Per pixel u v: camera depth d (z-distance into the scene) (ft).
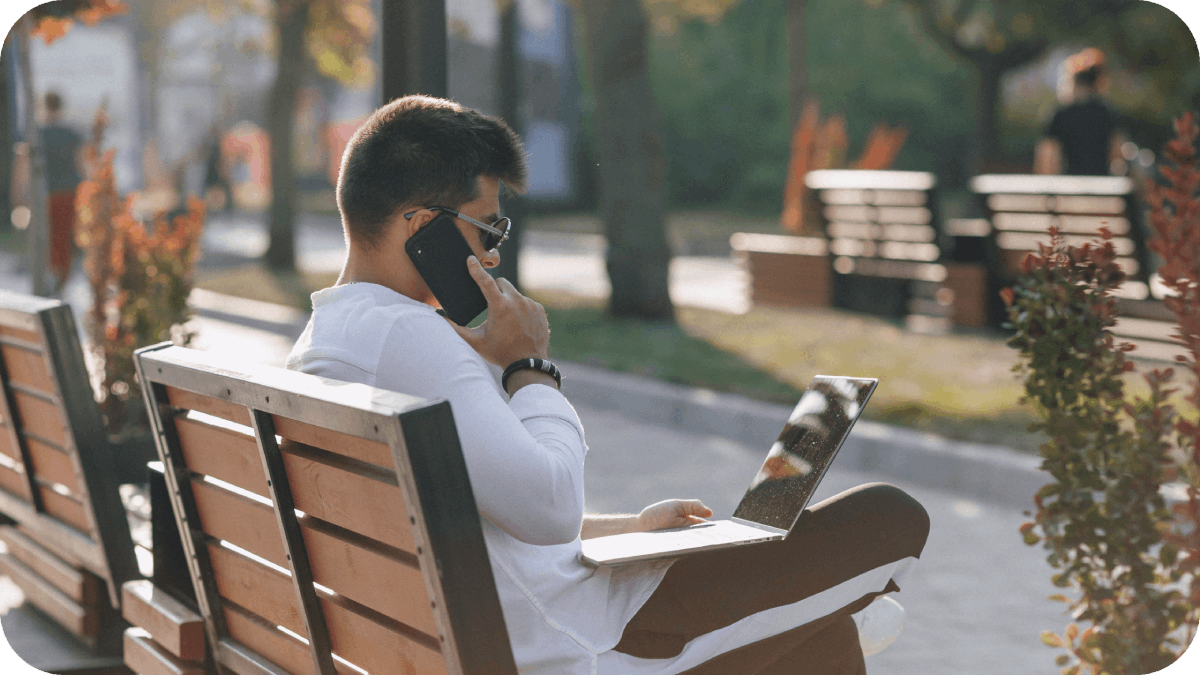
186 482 9.39
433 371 7.52
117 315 20.18
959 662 14.73
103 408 19.72
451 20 85.05
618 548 8.04
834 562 8.65
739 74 136.98
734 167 135.85
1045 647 15.21
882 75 138.10
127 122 113.91
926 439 24.09
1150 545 10.75
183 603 10.46
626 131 43.06
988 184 38.42
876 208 42.93
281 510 7.90
